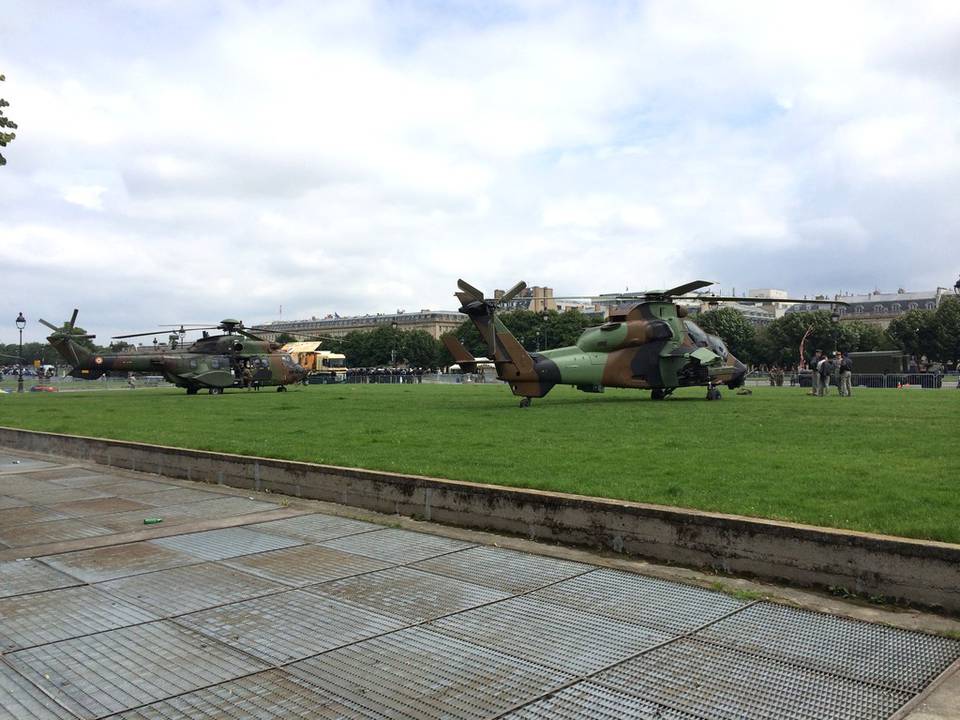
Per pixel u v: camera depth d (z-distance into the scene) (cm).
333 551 852
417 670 525
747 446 1410
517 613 639
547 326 11325
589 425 1925
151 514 1074
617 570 764
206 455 1377
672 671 520
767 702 473
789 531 705
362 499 1102
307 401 3472
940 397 3166
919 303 16238
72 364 4803
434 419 2192
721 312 11081
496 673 520
